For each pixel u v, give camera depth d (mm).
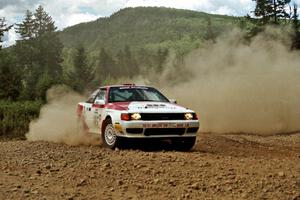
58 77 35438
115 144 9430
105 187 6395
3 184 6387
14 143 10383
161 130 9156
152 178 6789
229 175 6918
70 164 7703
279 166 7664
